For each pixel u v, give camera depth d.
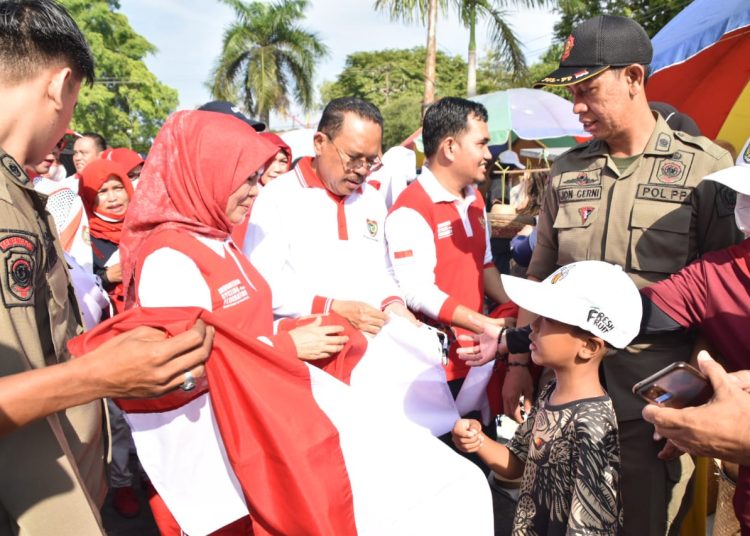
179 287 1.97
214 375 1.82
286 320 2.63
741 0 4.69
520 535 2.14
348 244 2.93
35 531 1.41
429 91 15.73
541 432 2.10
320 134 2.82
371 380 2.71
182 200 2.08
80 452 1.77
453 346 3.11
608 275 1.99
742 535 1.86
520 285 2.08
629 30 2.19
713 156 2.23
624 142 2.35
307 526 1.79
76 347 1.63
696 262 2.12
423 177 3.18
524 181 5.77
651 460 2.26
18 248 1.38
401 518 1.95
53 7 1.52
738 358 2.00
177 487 2.01
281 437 1.81
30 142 1.53
